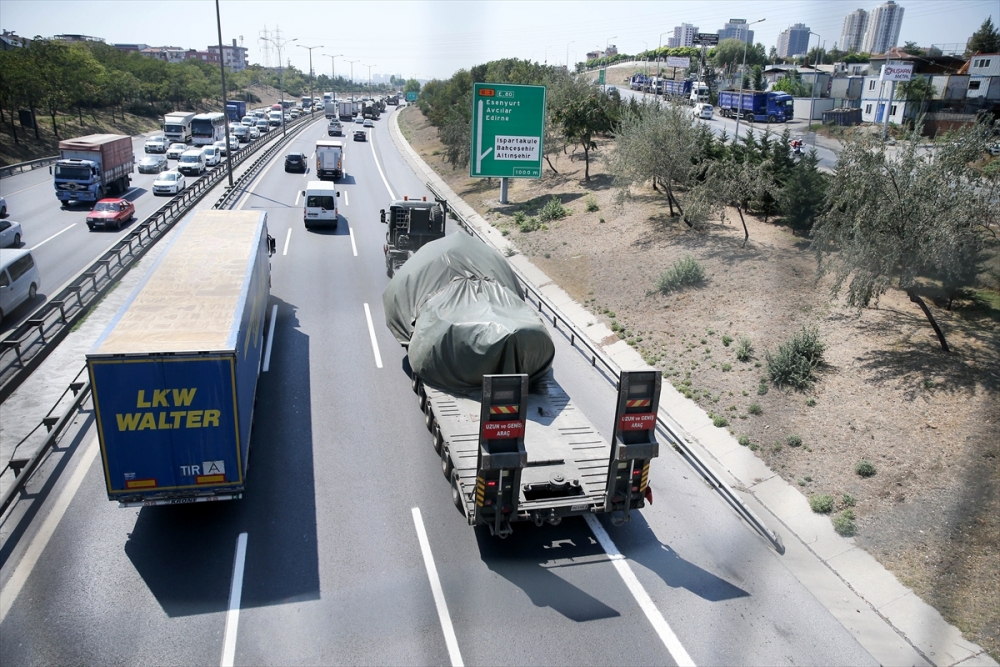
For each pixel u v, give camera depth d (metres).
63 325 19.78
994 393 13.48
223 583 10.13
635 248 26.66
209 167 54.34
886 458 12.80
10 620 9.27
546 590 10.30
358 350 19.39
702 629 9.61
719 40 117.50
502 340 13.34
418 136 75.44
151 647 8.88
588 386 17.53
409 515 11.99
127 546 10.91
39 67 59.53
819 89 74.56
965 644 9.20
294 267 27.47
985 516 11.05
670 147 26.89
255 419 15.17
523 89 33.72
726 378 16.62
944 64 66.81
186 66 108.94
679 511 12.56
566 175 42.25
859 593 10.37
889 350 15.85
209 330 11.48
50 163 54.66
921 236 14.72
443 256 17.12
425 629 9.38
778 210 28.06
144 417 10.59
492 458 10.09
